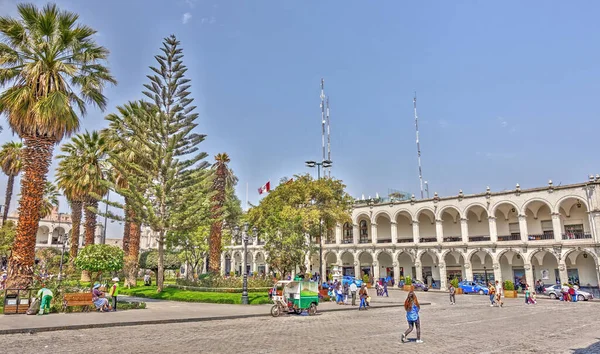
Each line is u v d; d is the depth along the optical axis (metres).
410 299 11.12
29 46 20.77
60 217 72.31
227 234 52.22
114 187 28.86
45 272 38.81
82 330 13.23
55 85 20.42
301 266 32.31
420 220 52.78
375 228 52.53
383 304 25.12
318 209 37.03
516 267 44.66
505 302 29.78
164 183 29.45
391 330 13.51
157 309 19.64
